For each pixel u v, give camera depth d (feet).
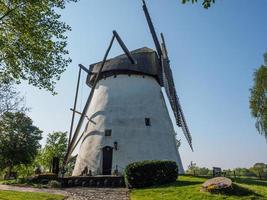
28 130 149.69
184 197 48.85
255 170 140.15
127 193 57.47
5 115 113.39
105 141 90.74
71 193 57.52
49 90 52.03
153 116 95.91
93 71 105.29
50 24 50.34
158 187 59.52
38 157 183.73
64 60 52.19
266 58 109.50
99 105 99.04
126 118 93.86
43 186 68.64
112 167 86.48
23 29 48.03
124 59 101.60
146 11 102.99
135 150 88.79
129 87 98.58
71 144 92.27
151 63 102.47
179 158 98.37
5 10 47.93
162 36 105.81
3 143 144.05
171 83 103.30
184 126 109.40
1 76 50.11
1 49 48.37
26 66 49.70
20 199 46.93
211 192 48.88
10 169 153.17
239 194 47.55
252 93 106.83
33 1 47.24
